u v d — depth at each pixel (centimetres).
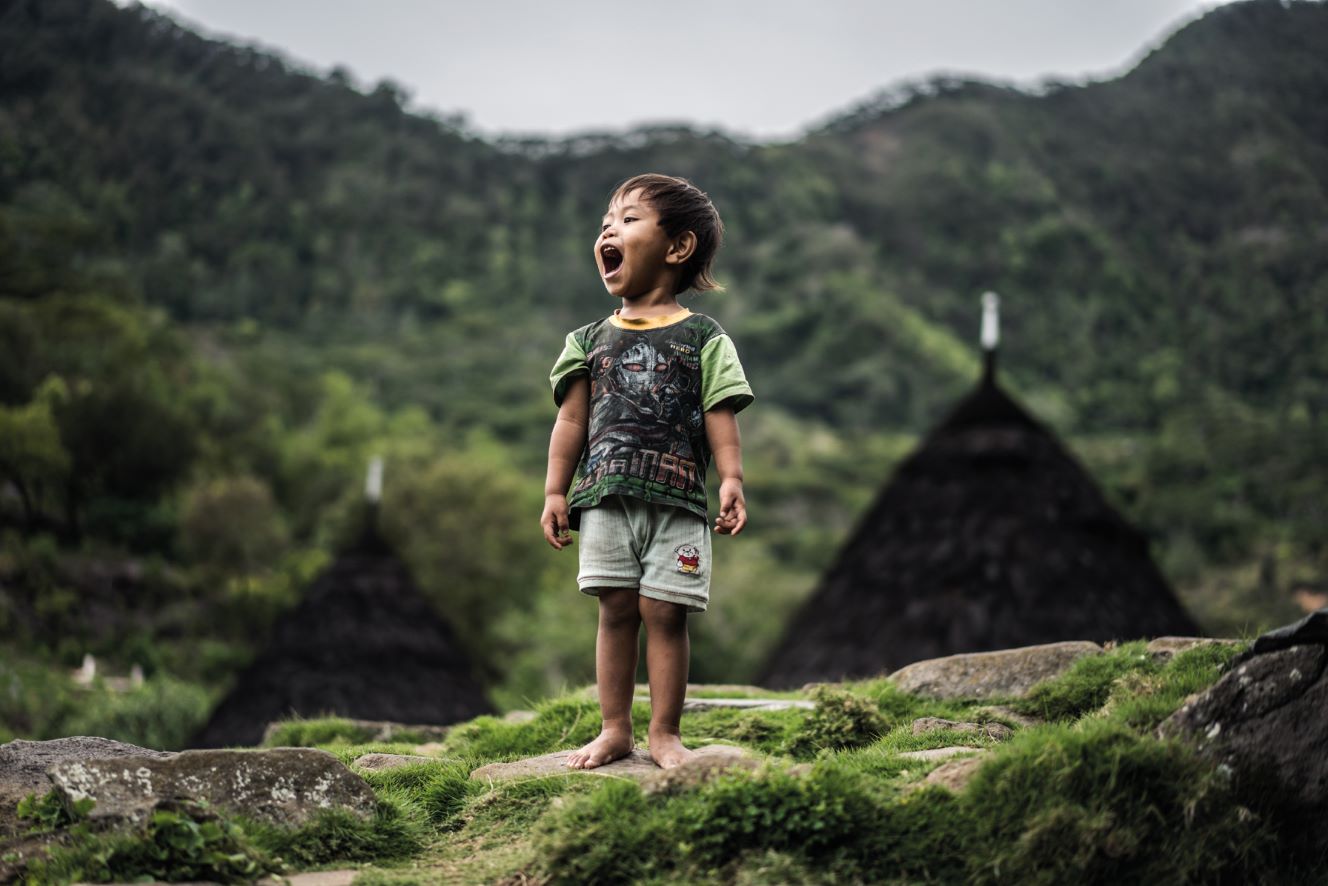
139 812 360
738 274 13788
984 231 13400
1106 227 9538
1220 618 2986
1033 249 9862
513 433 9494
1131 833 331
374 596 1379
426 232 13888
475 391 10462
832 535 6075
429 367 10844
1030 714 533
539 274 14062
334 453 5916
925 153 15200
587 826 350
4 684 2223
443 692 1312
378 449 5859
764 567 3869
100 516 4100
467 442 8462
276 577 3969
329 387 7588
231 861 338
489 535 4425
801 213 14650
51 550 3531
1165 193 6209
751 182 15400
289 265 11681
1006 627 1074
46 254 5316
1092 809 335
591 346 439
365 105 15338
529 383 10975
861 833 344
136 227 9100
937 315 13000
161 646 3300
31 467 3819
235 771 387
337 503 5000
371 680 1291
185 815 351
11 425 3762
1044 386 7925
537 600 3878
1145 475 4469
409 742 786
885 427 11250
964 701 582
